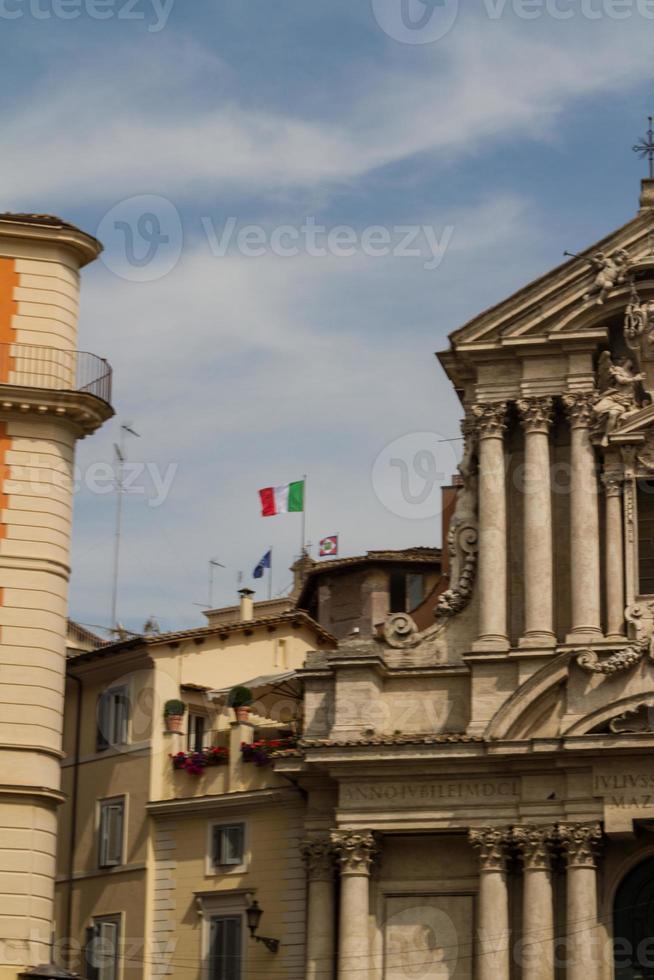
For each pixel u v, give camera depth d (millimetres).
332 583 83750
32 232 61812
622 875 59906
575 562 61188
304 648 75125
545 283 63344
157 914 67000
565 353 62906
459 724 61750
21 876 57531
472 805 60125
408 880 61219
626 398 62406
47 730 58906
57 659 59719
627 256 63062
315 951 61094
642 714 58844
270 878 64875
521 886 59938
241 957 64750
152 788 68500
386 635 62969
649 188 64125
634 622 60438
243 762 66938
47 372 60938
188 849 67062
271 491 81562
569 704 59438
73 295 62312
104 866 68875
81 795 70750
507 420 63219
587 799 59125
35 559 59750
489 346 63219
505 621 61438
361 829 60562
